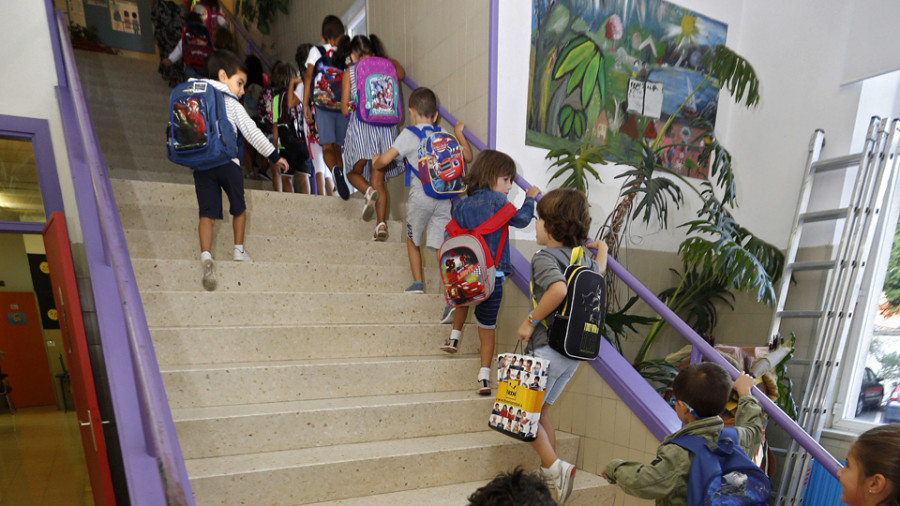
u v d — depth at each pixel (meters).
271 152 2.88
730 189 3.88
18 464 4.56
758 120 4.10
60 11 2.96
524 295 2.82
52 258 2.66
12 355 7.66
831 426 3.57
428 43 3.70
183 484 0.94
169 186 3.23
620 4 3.54
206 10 5.41
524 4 3.12
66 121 2.55
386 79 3.37
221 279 2.76
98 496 2.51
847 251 3.40
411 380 2.58
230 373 2.22
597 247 2.33
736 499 1.29
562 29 3.30
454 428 2.43
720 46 3.62
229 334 2.41
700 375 1.44
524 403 1.94
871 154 3.39
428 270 3.32
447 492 2.08
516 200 3.17
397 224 3.89
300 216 3.48
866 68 3.47
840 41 3.62
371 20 4.52
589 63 3.45
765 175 4.06
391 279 3.24
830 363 3.38
